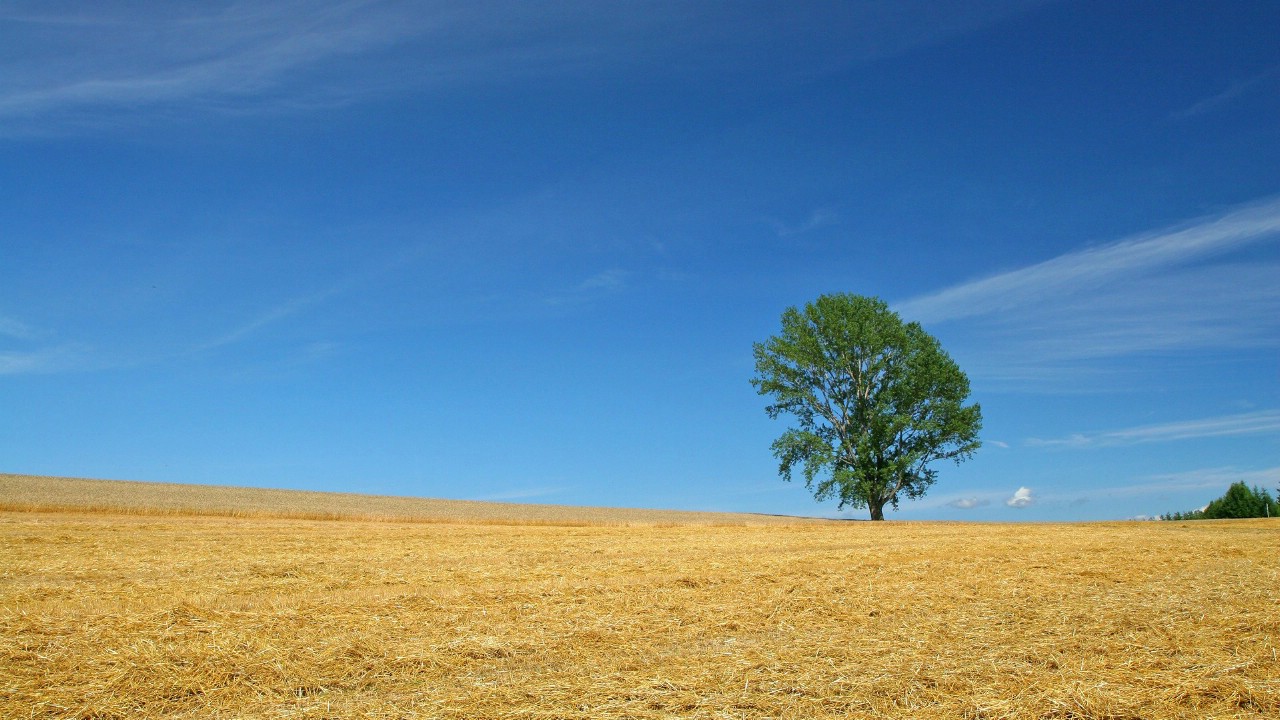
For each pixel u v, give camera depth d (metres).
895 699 7.00
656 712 6.70
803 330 48.94
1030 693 7.10
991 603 11.98
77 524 27.23
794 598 12.42
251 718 6.56
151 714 6.69
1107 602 11.88
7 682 7.37
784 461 47.69
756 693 7.17
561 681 7.57
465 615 10.88
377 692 7.36
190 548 20.69
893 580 14.66
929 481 46.81
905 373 47.06
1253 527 33.81
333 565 17.39
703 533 31.61
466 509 52.06
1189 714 6.59
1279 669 7.78
